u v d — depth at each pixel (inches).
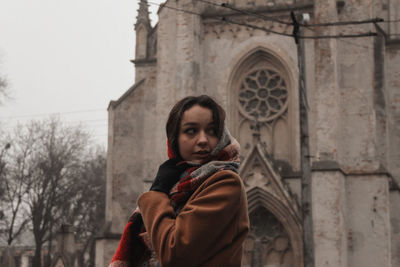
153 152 1353.3
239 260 94.7
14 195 2103.8
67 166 2289.6
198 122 104.6
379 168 1133.1
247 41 1258.0
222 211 89.0
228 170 96.1
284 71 1245.7
